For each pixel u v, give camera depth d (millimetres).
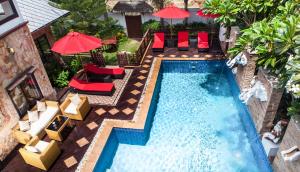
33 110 12055
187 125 12016
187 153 10531
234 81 14062
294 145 7359
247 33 8844
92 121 11945
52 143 9750
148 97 13375
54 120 11406
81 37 12953
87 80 14984
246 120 11547
